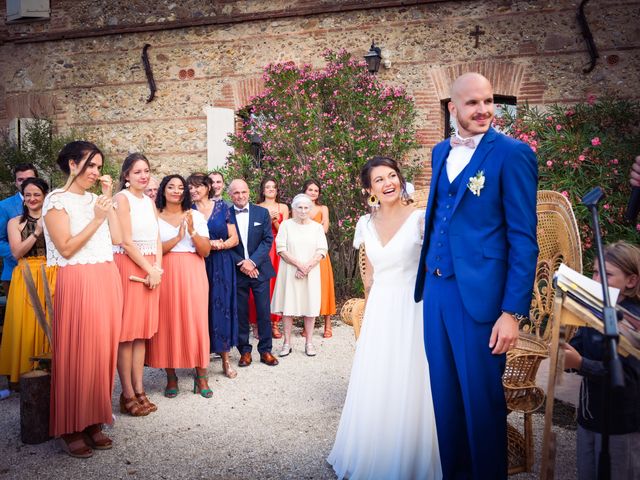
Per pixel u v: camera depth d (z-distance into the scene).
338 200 8.15
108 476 3.24
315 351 6.01
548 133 7.55
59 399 3.44
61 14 10.38
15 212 4.96
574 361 2.33
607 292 1.90
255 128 9.09
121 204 4.11
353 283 8.25
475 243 2.57
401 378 2.99
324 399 4.54
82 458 3.48
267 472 3.27
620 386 1.73
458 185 2.66
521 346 3.25
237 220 5.54
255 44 9.58
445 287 2.68
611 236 6.80
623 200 6.82
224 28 9.70
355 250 8.32
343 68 8.71
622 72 8.01
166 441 3.74
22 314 4.55
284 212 7.09
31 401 3.69
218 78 9.76
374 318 3.14
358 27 9.09
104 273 3.61
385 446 2.97
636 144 7.27
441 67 8.74
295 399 4.55
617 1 8.00
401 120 8.69
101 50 10.24
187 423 4.06
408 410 2.95
